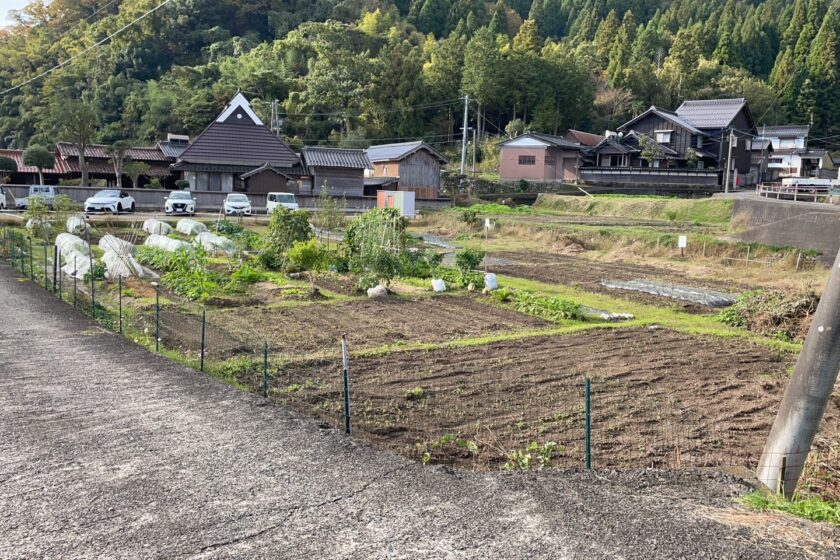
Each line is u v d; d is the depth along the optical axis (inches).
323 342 417.1
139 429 231.3
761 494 184.7
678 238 907.4
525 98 2471.7
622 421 287.1
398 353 390.3
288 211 735.7
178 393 276.2
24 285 553.3
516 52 2549.2
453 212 1397.6
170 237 840.9
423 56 2783.0
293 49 2568.9
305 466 199.0
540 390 327.0
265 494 178.5
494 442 258.4
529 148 1953.7
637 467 237.9
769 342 438.3
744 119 2066.9
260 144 1609.3
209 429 232.2
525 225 1151.6
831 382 194.4
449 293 601.6
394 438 259.0
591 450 253.1
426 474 194.1
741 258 815.1
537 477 193.6
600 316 514.6
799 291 514.0
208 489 181.5
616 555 145.0
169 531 156.6
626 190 1828.2
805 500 192.5
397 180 1681.8
